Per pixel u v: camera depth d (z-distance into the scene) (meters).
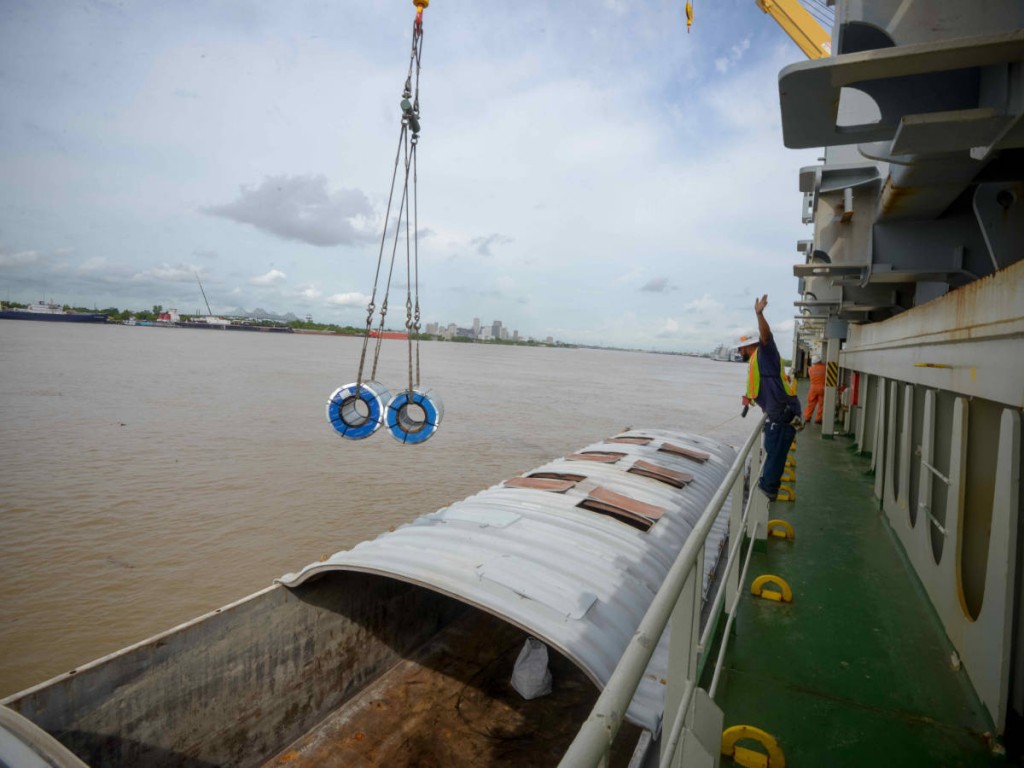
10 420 34.22
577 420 43.78
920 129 2.89
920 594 4.43
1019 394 2.65
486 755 4.75
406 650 6.09
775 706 3.08
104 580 13.58
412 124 6.99
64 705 3.60
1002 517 2.80
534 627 3.59
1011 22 2.80
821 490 7.70
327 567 4.61
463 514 5.52
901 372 5.84
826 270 7.82
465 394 63.53
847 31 3.23
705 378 154.88
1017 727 2.69
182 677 4.19
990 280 3.10
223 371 76.19
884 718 2.97
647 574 4.62
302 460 26.05
